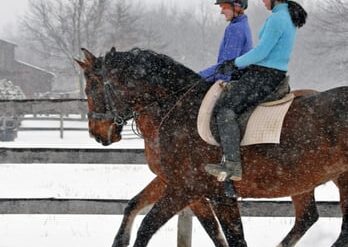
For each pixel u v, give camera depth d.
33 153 8.04
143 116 6.67
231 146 5.93
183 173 6.27
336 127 5.84
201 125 6.16
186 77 6.60
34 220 9.76
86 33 56.72
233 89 6.14
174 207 6.28
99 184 13.87
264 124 6.04
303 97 6.24
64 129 33.78
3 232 8.91
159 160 6.48
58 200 7.84
